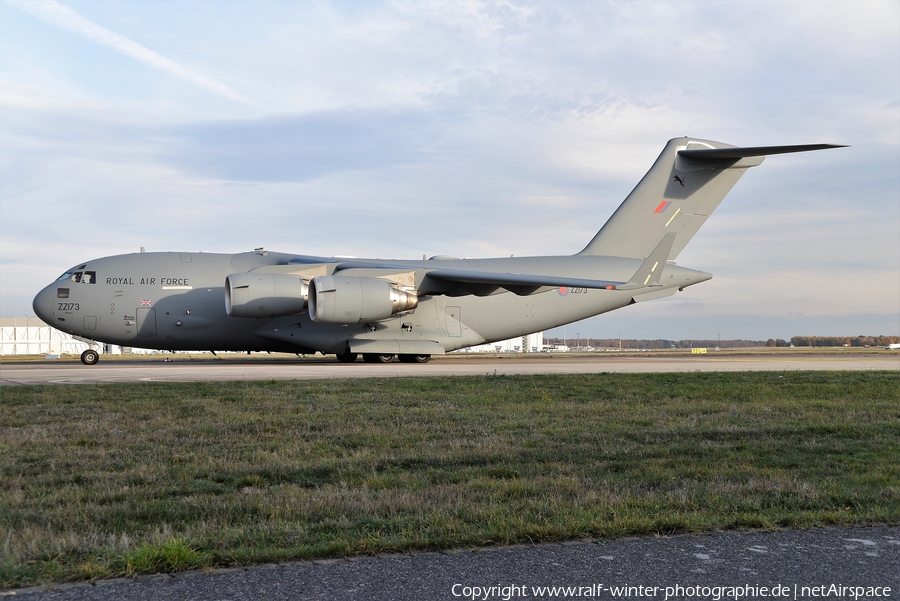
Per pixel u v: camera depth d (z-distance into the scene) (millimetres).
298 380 17672
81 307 25109
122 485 6551
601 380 18078
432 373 21047
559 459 7949
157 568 4230
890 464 7680
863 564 4441
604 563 4430
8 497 5941
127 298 25391
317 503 5723
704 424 10578
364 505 5691
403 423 10500
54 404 12508
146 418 10859
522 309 28688
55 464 7453
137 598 3793
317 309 23500
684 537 4992
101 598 3789
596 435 9516
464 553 4609
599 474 7137
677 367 25938
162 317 25547
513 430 9961
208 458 7750
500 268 28609
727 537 5000
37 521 5207
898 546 4816
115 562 4246
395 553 4594
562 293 29000
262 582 4055
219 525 5164
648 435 9594
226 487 6578
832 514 5465
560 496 6078
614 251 29406
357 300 23844
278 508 5594
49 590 3906
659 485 6641
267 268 26094
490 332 28562
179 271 26000
